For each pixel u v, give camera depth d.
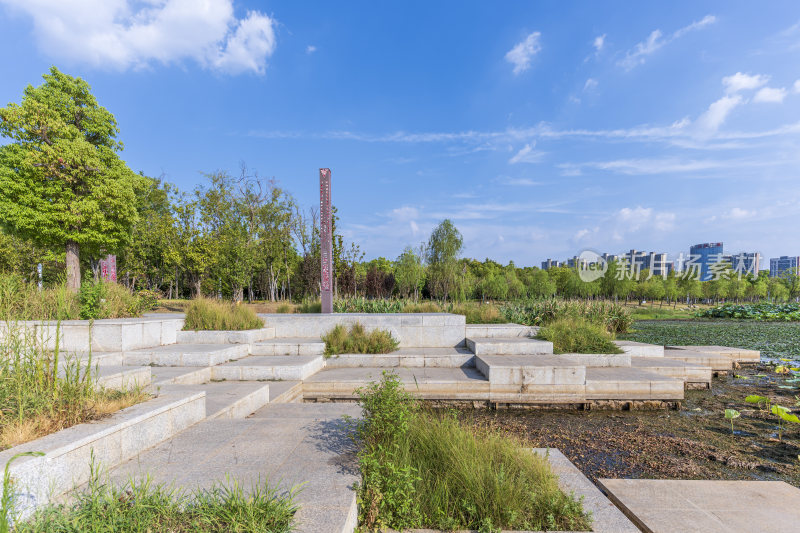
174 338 10.07
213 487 2.84
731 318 33.06
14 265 21.53
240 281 25.23
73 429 3.28
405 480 3.33
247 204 29.95
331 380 8.48
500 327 11.61
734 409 8.48
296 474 3.32
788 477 5.03
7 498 1.97
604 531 3.18
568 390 8.53
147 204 31.77
